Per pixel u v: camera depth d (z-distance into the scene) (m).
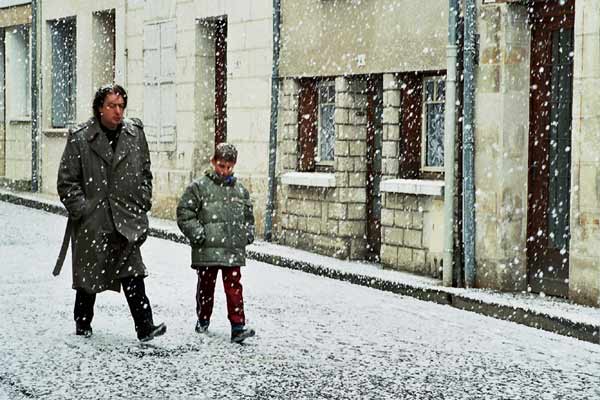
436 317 14.66
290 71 22.53
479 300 15.26
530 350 12.46
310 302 15.67
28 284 16.91
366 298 16.28
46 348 12.10
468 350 12.37
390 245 19.16
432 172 18.86
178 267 19.12
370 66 19.91
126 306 15.01
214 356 11.83
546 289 16.61
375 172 20.62
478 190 17.06
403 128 19.44
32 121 35.09
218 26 26.75
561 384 10.75
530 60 16.88
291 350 12.20
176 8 27.33
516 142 16.86
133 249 12.55
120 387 10.34
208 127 26.91
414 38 18.78
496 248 16.83
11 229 25.20
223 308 15.11
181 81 27.25
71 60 34.34
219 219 12.81
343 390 10.33
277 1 22.80
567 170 16.38
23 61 37.28
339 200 20.66
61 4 33.69
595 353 12.38
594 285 15.02
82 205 12.49
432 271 18.09
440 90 18.81
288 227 22.42
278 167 23.02
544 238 16.72
